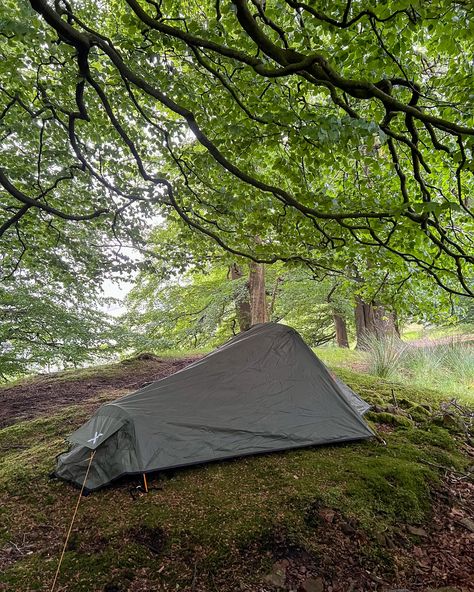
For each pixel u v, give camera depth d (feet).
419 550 8.30
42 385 22.80
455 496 10.24
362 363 28.71
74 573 7.36
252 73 10.94
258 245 15.39
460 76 10.64
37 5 7.43
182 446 10.92
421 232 10.32
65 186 18.38
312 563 7.68
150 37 10.61
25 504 9.89
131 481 10.46
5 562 7.76
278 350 13.75
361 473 10.61
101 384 22.49
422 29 10.96
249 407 12.25
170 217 17.33
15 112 14.66
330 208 10.97
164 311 41.52
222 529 8.36
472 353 27.22
